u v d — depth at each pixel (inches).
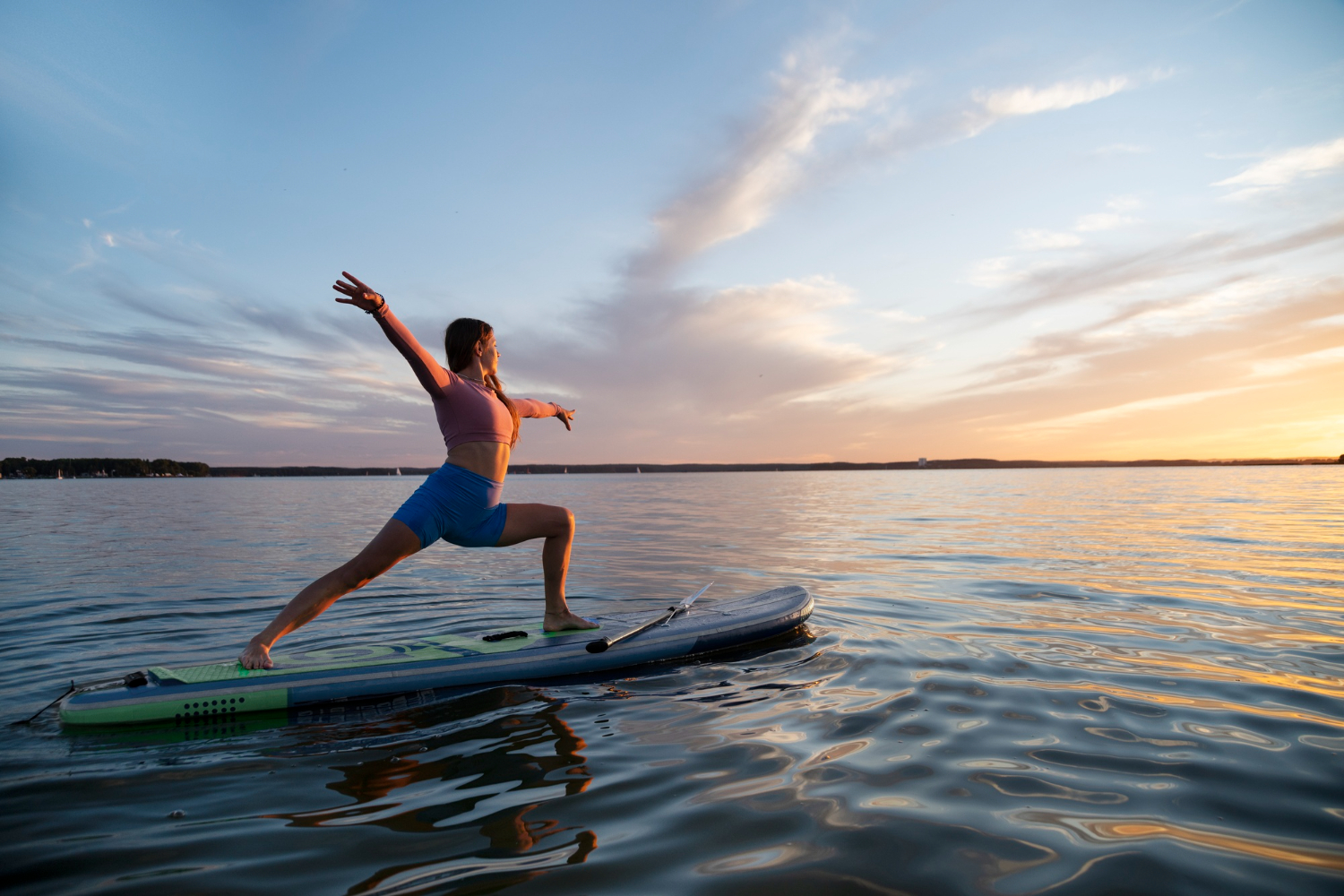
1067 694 126.7
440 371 137.6
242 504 875.4
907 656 154.6
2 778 92.7
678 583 261.9
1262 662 147.2
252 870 68.2
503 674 142.9
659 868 68.4
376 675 133.5
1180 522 510.3
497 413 146.5
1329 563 297.4
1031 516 590.9
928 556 331.9
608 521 584.7
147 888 64.9
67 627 185.0
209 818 80.4
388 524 136.9
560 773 93.7
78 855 71.3
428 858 70.4
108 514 656.4
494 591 244.4
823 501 908.6
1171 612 200.2
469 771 95.1
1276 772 92.1
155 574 277.6
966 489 1257.4
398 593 240.5
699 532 470.9
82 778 92.7
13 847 73.1
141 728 114.7
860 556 339.0
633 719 117.0
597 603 223.0
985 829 76.8
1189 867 68.9
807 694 129.6
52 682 137.3
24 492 1373.0
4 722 116.0
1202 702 121.3
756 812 81.0
